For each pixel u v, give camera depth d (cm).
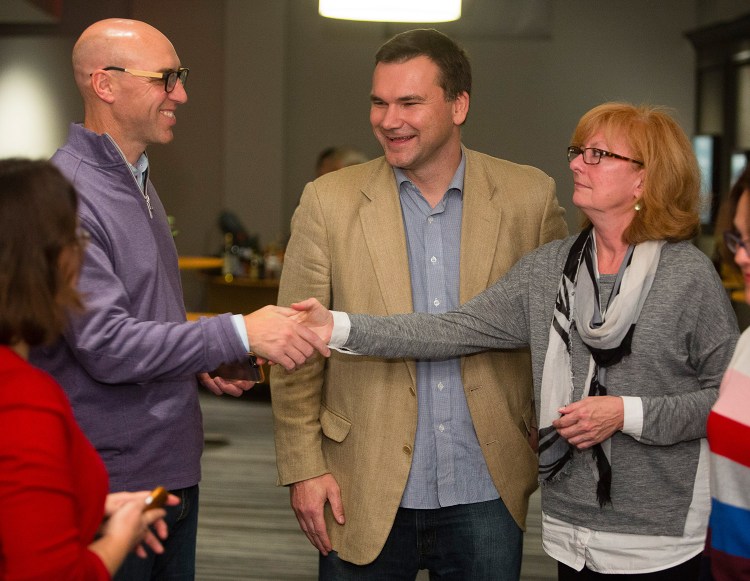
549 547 221
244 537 457
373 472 235
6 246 135
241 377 232
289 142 1046
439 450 238
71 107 987
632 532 209
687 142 211
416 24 1037
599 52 1039
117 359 199
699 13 1026
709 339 204
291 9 1038
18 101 1002
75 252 143
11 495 128
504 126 1048
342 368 241
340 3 428
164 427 215
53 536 130
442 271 240
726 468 166
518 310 232
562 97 1045
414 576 246
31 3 870
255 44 987
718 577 168
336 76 1041
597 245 221
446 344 228
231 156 993
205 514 492
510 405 243
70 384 205
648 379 207
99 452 209
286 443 241
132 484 212
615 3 1036
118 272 210
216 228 1001
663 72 1038
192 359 204
